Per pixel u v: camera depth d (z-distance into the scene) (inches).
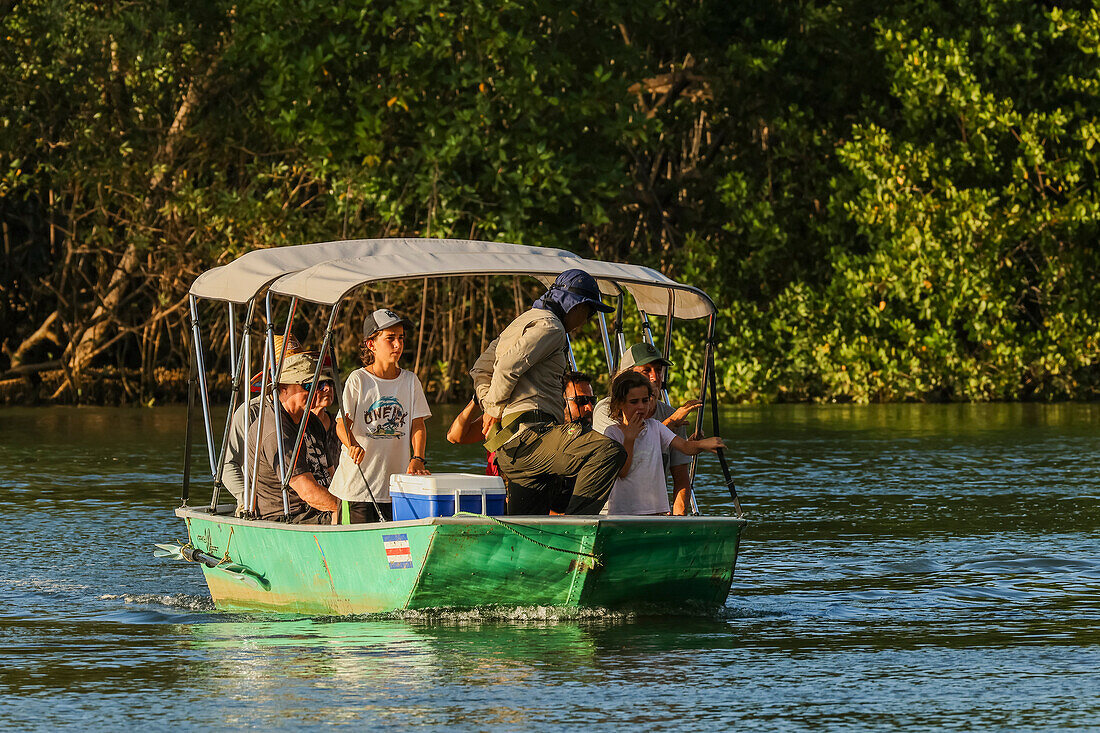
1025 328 3937.0
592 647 965.8
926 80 3690.9
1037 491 1872.5
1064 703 821.9
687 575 1071.0
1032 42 3757.4
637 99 3577.8
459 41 3474.4
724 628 1035.9
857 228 3907.5
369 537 1043.3
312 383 1104.8
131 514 1690.5
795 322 3764.8
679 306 1248.8
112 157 3695.9
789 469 2144.4
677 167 4143.7
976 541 1467.8
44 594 1217.4
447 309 3609.7
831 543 1462.8
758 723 778.8
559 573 1034.7
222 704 820.6
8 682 880.9
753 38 3981.3
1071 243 3737.7
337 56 3467.0
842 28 3919.8
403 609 1042.7
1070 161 3678.6
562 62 3501.5
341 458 1159.6
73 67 3666.3
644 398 1117.1
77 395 3794.3
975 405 3602.4
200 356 1270.9
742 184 3821.4
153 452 2432.3
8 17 3631.9
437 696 834.2
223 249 3580.2
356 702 821.9
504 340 1123.9
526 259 1172.5
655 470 1127.0
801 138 3882.9
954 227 3627.0
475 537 1011.9
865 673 895.7
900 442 2566.4
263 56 3442.4
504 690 848.3
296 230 3553.2
